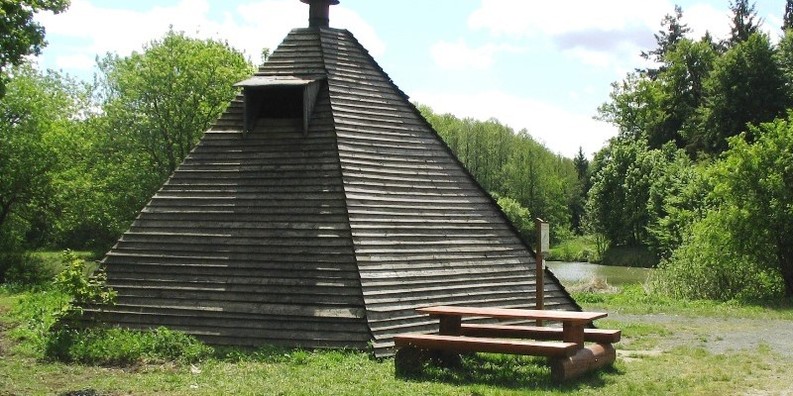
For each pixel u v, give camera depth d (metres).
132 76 42.88
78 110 48.56
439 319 14.44
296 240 15.15
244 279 15.04
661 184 55.62
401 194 16.23
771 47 54.34
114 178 42.56
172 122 43.25
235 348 14.23
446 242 16.30
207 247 15.59
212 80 43.28
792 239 27.52
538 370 12.38
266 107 17.31
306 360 13.06
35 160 36.84
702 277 28.72
